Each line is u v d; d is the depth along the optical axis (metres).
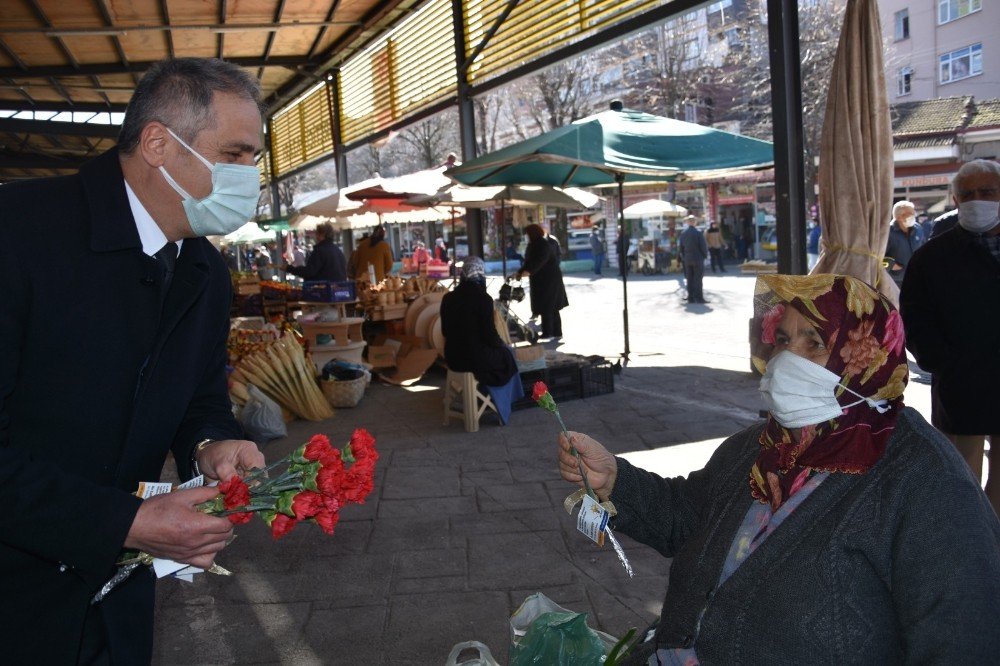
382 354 9.57
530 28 10.12
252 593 3.73
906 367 1.49
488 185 8.63
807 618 1.46
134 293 1.75
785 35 6.68
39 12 10.83
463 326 6.45
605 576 3.77
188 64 1.78
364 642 3.25
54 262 1.64
